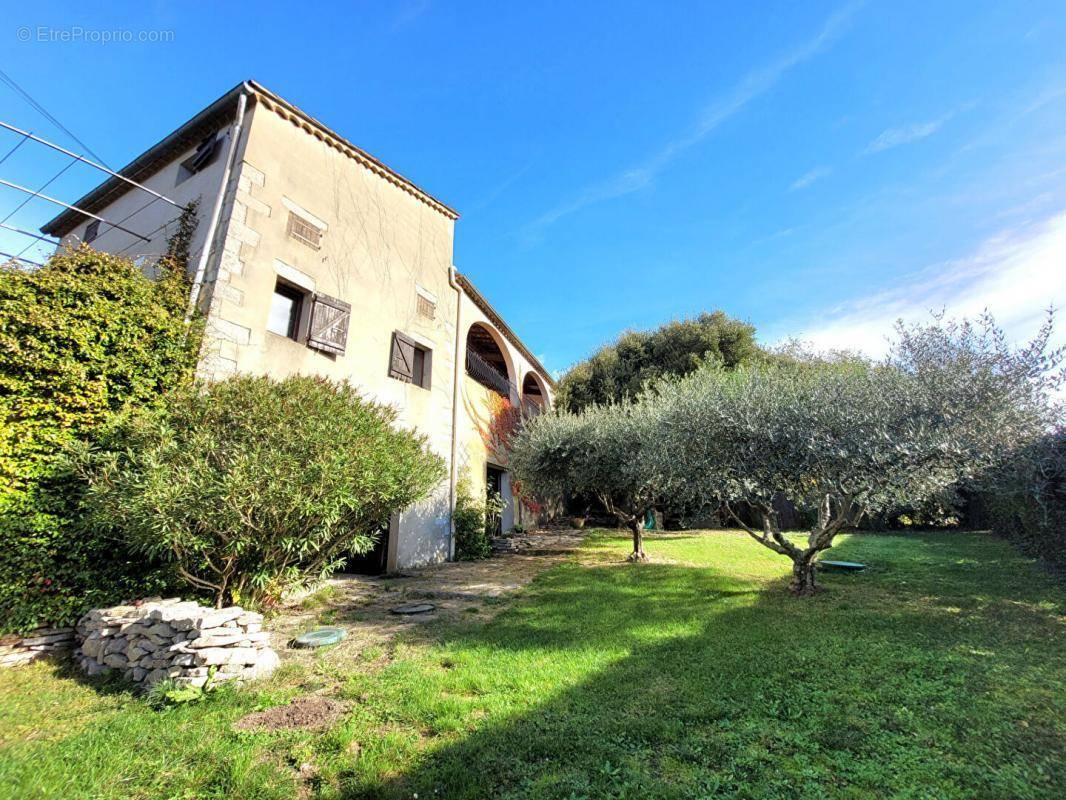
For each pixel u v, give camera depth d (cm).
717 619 561
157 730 303
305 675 406
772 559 1048
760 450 615
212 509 439
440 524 1097
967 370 554
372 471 565
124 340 550
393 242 1061
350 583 825
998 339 553
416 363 1127
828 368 692
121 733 299
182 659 370
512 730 301
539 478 1241
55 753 272
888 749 274
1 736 296
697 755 271
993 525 1223
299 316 844
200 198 810
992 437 536
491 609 645
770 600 654
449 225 1278
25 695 363
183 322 627
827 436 560
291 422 534
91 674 409
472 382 1402
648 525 1872
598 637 498
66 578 469
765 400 631
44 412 481
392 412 720
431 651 464
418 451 708
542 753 276
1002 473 610
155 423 479
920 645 456
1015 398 538
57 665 430
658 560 1060
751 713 323
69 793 236
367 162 1003
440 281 1210
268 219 784
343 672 412
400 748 282
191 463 458
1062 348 515
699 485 671
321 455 516
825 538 662
